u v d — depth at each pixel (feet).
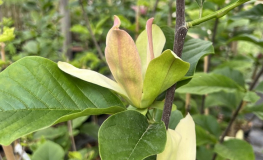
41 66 0.56
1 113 0.48
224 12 0.52
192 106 2.01
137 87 0.57
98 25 1.79
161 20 2.28
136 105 0.60
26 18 2.90
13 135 0.46
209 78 1.22
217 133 1.39
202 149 1.49
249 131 2.67
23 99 0.51
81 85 0.60
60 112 0.54
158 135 0.49
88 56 1.73
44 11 2.53
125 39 0.51
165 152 0.52
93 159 1.77
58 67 0.59
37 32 2.12
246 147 1.18
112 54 0.53
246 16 1.25
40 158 1.07
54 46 2.07
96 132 1.92
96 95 0.61
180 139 0.56
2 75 0.52
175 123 0.84
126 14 2.44
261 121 3.05
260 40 1.20
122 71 0.55
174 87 0.57
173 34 0.78
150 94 0.56
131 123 0.51
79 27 1.82
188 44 0.74
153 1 2.44
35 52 1.93
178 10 0.53
